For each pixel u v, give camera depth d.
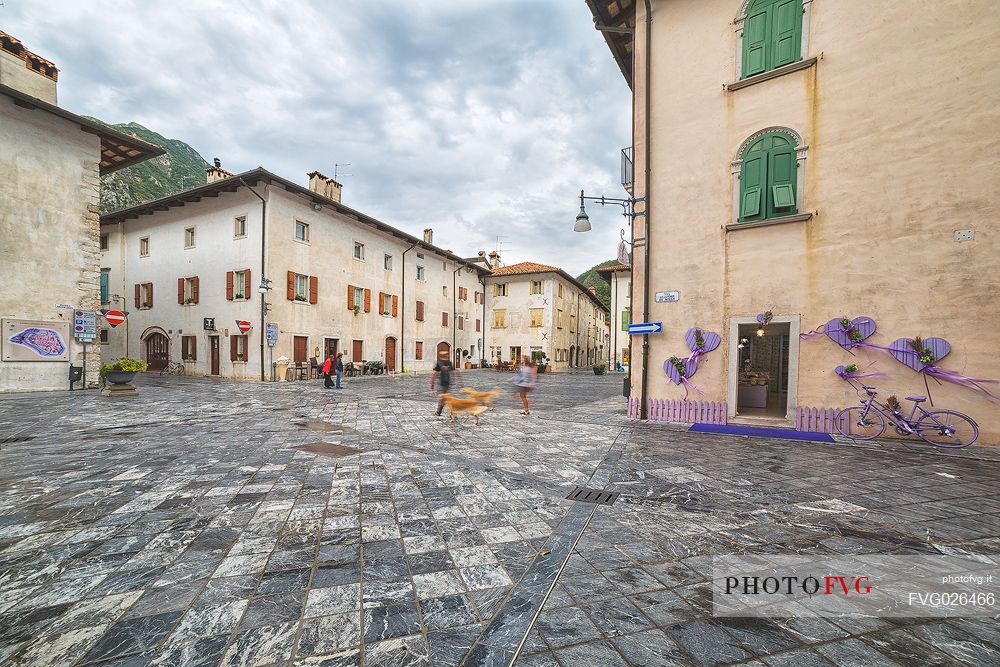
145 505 3.83
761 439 7.16
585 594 2.48
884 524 3.54
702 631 2.14
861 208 7.46
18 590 2.45
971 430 6.62
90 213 14.05
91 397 11.71
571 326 38.97
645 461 5.63
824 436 7.29
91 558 2.85
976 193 6.67
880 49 7.38
